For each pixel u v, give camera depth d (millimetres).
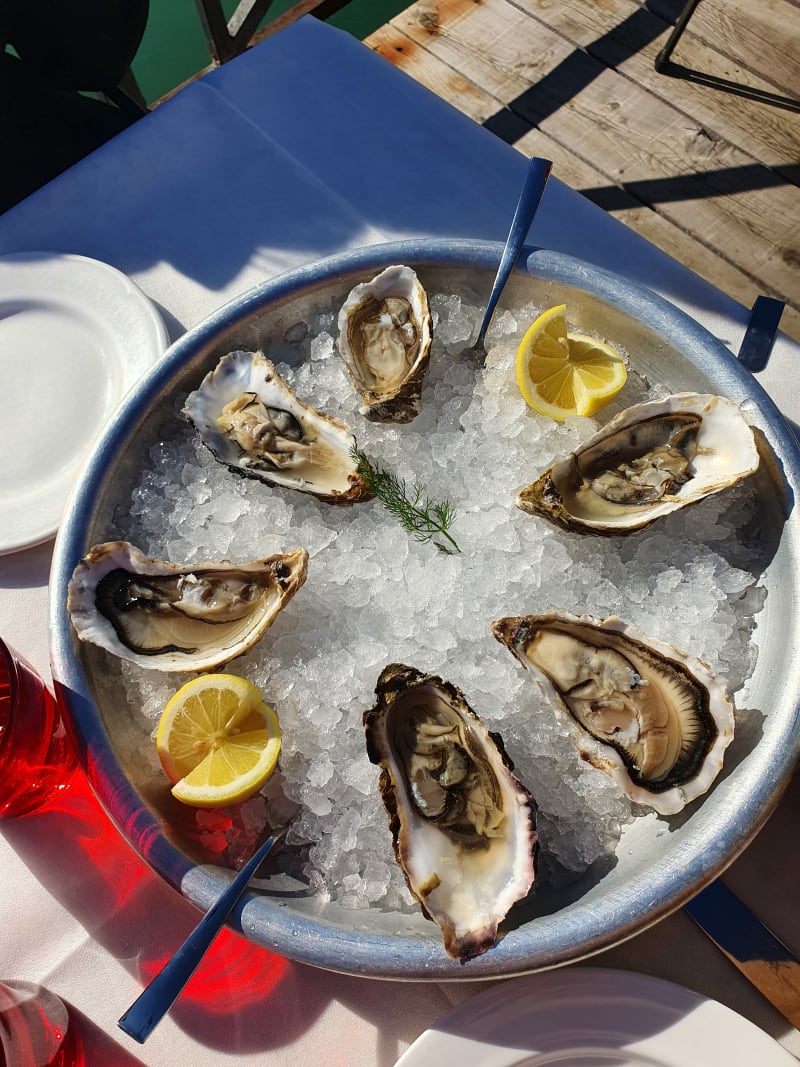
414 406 492
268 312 474
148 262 571
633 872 365
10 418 523
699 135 1068
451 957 337
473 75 1120
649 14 1143
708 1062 351
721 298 524
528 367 472
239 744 407
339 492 491
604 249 543
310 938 345
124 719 422
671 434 491
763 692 392
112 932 415
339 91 606
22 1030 356
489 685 429
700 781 396
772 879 395
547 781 426
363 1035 392
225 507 474
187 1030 396
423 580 444
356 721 436
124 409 446
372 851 412
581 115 1087
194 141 598
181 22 1370
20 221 586
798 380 496
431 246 473
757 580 431
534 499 466
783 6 1138
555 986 368
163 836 368
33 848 430
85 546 432
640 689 437
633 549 473
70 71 911
